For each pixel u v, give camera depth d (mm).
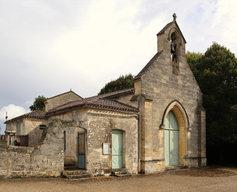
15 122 27344
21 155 11680
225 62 22875
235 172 17266
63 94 29469
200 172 16922
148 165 16156
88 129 13641
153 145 17062
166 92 18734
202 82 23469
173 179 13703
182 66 20812
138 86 16953
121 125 15375
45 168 12281
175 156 19984
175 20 20484
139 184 11922
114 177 13758
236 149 23875
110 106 14539
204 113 22047
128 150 15578
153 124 17297
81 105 13828
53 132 12766
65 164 14922
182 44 21109
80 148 14445
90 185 11102
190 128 20688
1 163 11227
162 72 18594
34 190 9266
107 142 14430
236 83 22344
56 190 9570
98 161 13844
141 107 16562
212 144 22062
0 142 18203
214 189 11109
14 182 10570
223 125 21328
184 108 20297
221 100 22203
